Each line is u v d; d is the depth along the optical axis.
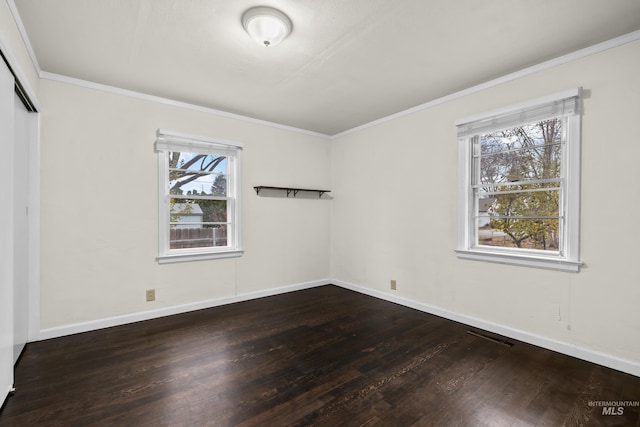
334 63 2.55
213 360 2.31
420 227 3.50
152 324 3.04
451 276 3.20
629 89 2.13
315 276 4.60
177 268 3.38
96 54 2.39
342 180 4.59
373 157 4.08
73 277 2.80
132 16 1.93
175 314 3.34
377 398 1.84
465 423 1.63
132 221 3.11
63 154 2.76
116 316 3.01
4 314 1.72
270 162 4.12
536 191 2.65
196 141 3.47
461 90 3.09
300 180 4.43
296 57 2.45
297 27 2.05
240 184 3.83
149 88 3.04
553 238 2.57
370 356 2.38
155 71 2.68
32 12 1.87
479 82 2.91
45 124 2.67
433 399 1.83
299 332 2.85
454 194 3.17
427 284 3.43
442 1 1.80
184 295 3.43
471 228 3.10
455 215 3.16
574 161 2.36
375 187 4.05
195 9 1.87
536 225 2.67
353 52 2.38
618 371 2.15
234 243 3.81
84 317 2.86
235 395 1.87
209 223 3.66
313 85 2.97
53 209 2.71
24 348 2.48
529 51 2.36
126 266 3.07
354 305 3.69
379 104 3.48
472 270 3.03
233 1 1.80
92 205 2.90
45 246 2.68
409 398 1.84
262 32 1.98
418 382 2.01
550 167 2.58
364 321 3.14
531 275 2.62
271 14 1.88
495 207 2.95
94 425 1.60
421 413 1.71
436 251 3.34
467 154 3.07
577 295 2.36
